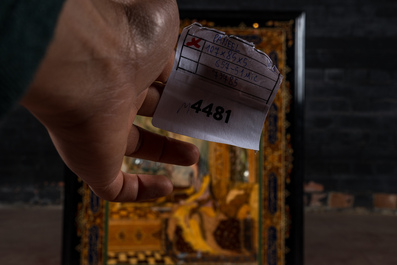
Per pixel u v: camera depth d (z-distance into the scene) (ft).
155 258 7.34
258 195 7.38
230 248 7.39
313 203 14.93
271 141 7.33
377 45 15.10
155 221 7.39
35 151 15.19
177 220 7.41
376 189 14.92
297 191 7.31
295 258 7.29
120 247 7.28
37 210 14.64
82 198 7.20
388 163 14.93
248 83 1.48
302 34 7.21
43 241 10.32
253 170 7.39
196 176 7.45
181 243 7.38
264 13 7.19
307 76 15.20
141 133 1.56
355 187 14.93
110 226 7.27
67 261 7.14
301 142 7.29
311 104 15.17
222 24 7.16
